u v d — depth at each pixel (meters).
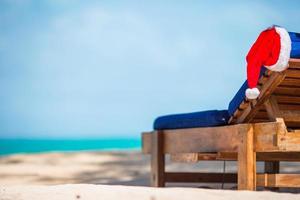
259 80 6.42
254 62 6.43
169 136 8.30
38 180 13.70
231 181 8.56
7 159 21.62
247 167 6.64
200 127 7.60
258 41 6.34
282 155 7.57
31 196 5.74
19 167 17.81
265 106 6.63
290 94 6.75
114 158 22.03
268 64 6.14
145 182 10.58
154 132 8.58
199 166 16.36
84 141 78.19
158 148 8.45
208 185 9.49
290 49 6.02
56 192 5.93
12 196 5.76
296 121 6.70
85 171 16.25
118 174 15.10
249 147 6.66
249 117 6.88
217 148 7.22
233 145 6.92
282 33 6.02
